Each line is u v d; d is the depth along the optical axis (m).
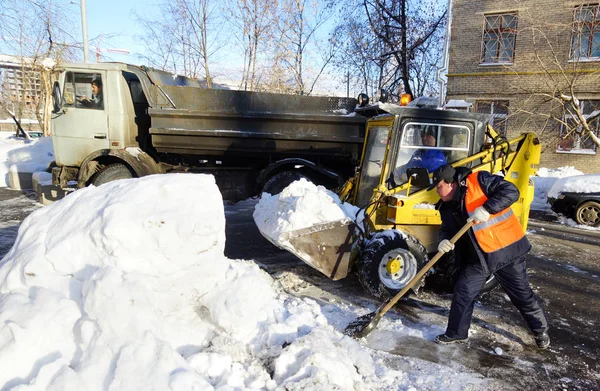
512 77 13.58
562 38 12.72
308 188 4.34
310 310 3.84
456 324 3.50
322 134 7.14
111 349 2.28
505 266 3.45
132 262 2.55
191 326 2.75
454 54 14.48
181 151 7.25
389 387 2.79
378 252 4.12
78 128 7.34
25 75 19.06
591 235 7.68
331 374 2.49
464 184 3.47
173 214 2.63
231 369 2.48
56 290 2.59
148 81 7.27
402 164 4.48
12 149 12.42
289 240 3.95
